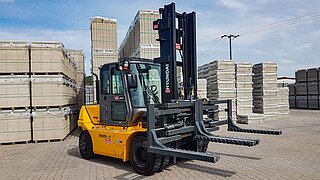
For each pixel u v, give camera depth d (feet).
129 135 18.56
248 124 44.06
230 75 47.75
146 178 17.07
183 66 20.47
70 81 37.99
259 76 51.34
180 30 20.49
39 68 30.91
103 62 46.80
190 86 20.21
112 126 20.62
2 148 28.17
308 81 82.48
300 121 48.14
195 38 20.35
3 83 30.01
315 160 20.77
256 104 52.19
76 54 49.11
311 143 27.58
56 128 31.55
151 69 20.80
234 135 32.91
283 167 18.92
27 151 26.35
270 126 41.19
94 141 21.44
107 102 21.13
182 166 19.42
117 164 20.77
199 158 14.07
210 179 16.47
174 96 18.81
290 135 32.63
